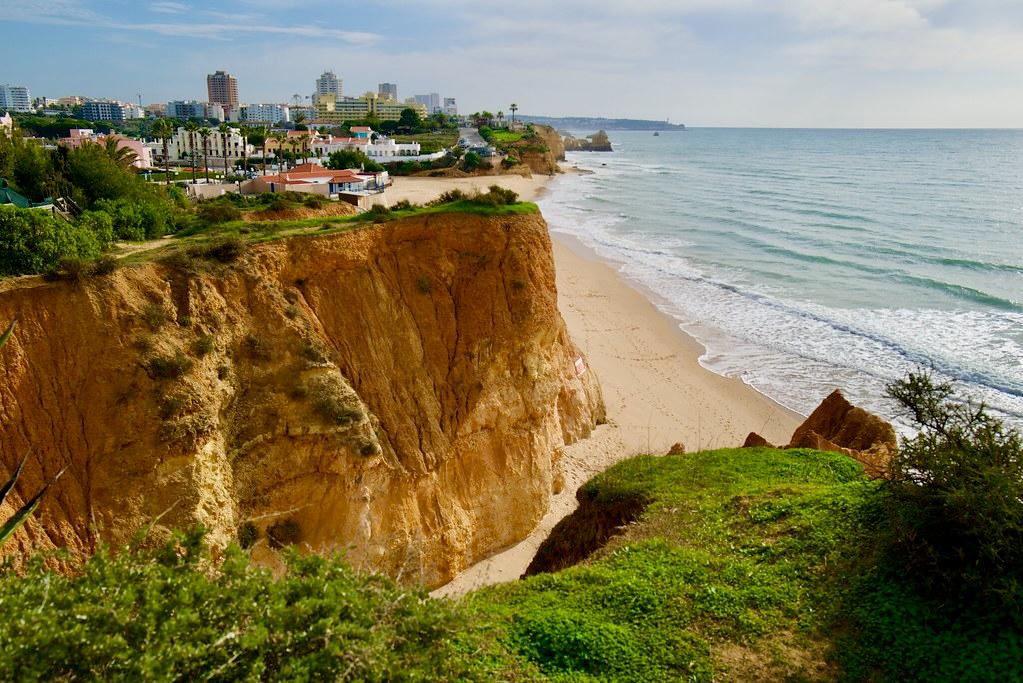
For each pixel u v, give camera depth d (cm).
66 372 1831
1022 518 1142
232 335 2130
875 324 4759
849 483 1683
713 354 4319
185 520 1811
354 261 2505
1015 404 3416
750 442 2377
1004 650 1055
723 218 9356
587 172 17188
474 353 2586
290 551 1030
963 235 7738
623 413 3528
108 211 2905
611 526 1828
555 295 2856
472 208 2802
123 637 773
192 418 1897
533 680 1066
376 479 2178
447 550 2330
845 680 1073
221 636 797
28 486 1708
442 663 935
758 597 1263
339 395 2164
